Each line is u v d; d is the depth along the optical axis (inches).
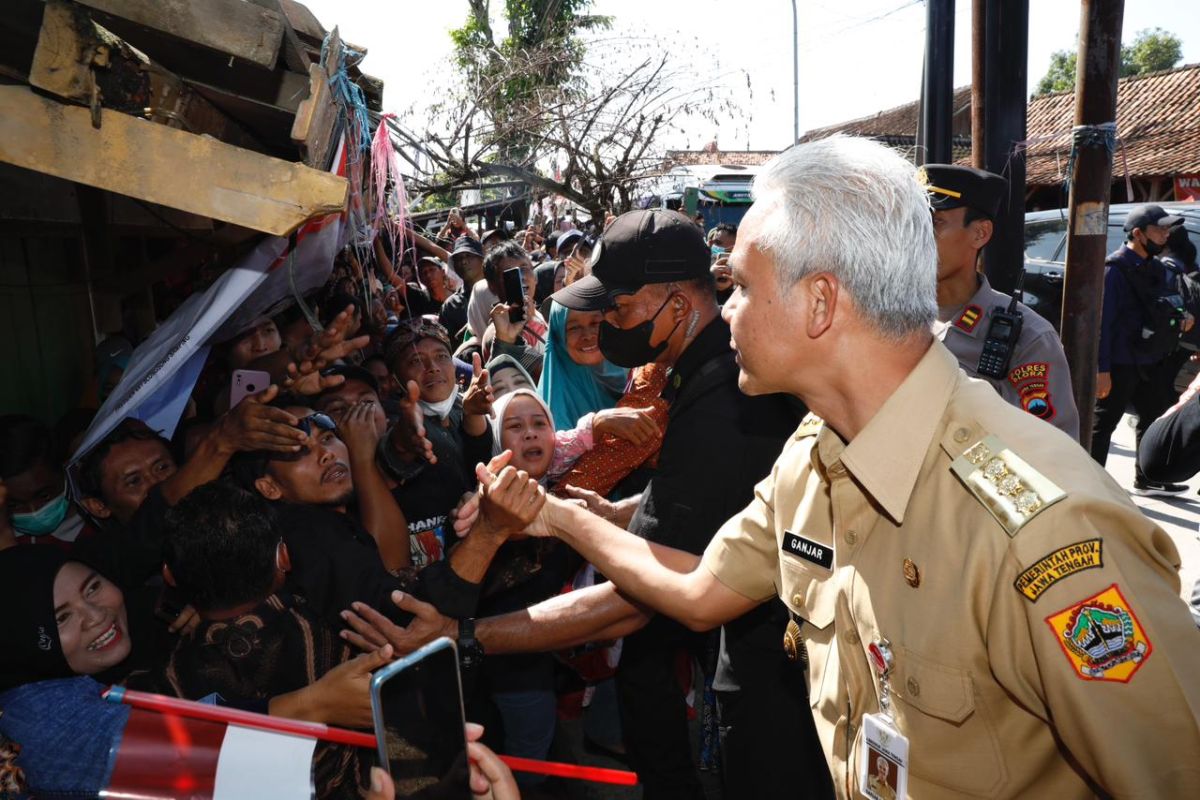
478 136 325.4
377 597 73.1
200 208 51.4
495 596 101.7
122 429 88.4
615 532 69.1
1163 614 37.7
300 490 79.3
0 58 55.4
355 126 73.6
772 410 74.5
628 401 109.8
